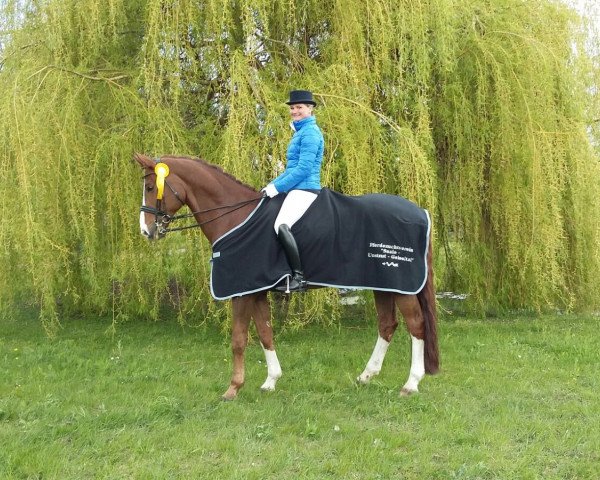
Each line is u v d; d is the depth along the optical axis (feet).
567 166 22.48
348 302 28.55
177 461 10.90
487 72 21.94
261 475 10.28
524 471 10.47
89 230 19.77
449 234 25.16
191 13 19.44
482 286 25.29
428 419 13.16
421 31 20.10
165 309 28.04
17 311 25.54
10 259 20.56
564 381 16.39
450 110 22.80
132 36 22.13
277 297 24.49
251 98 19.16
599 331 23.36
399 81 20.72
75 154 19.13
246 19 18.89
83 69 20.16
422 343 15.01
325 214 14.26
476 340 21.83
